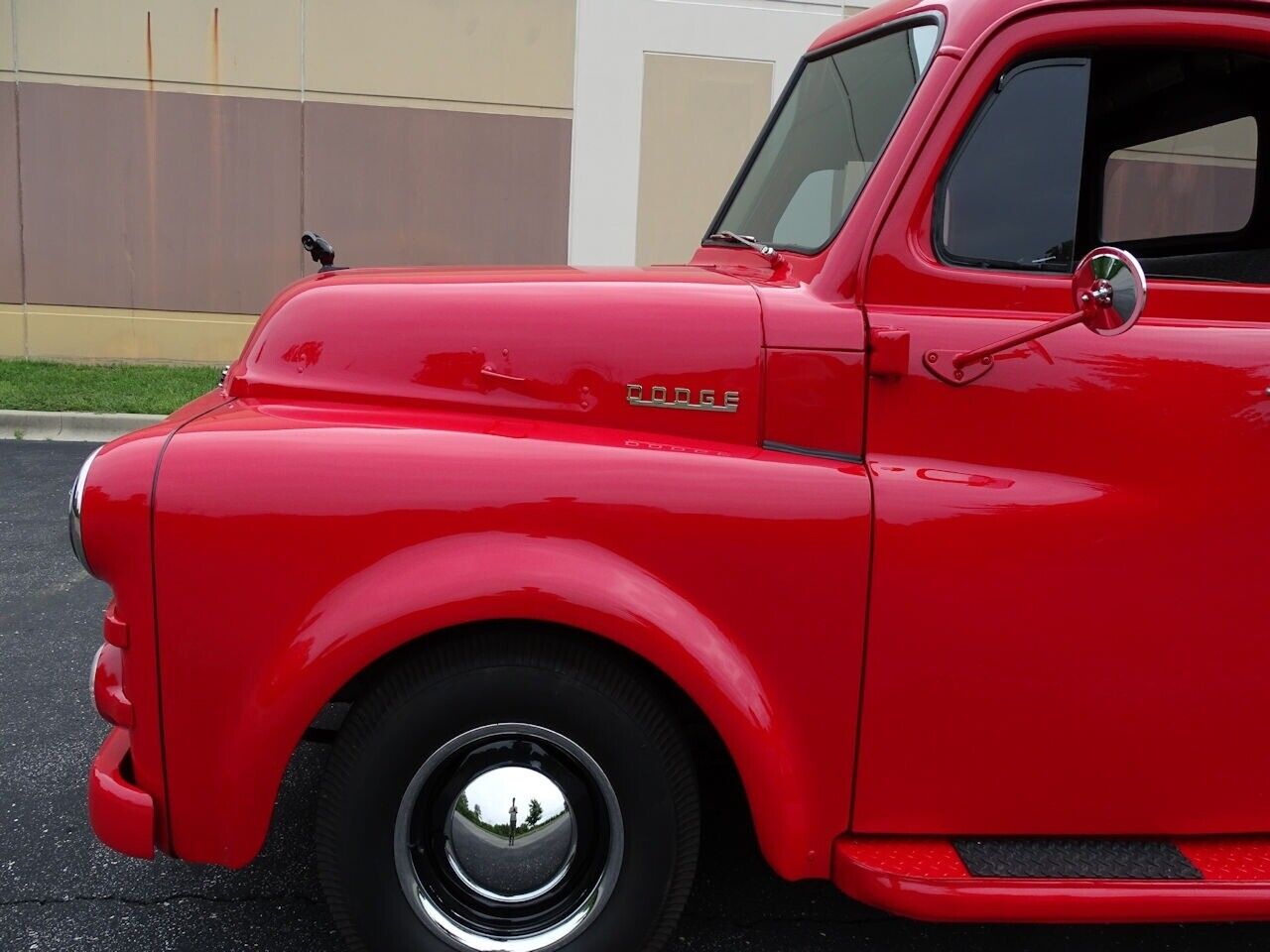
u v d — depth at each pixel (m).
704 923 2.46
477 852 2.00
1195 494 1.99
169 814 1.95
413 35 9.72
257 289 10.06
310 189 9.91
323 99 9.76
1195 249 2.40
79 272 9.89
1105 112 2.23
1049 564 1.96
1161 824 2.07
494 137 9.99
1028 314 2.02
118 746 2.10
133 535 1.86
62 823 2.82
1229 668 2.01
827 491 1.93
